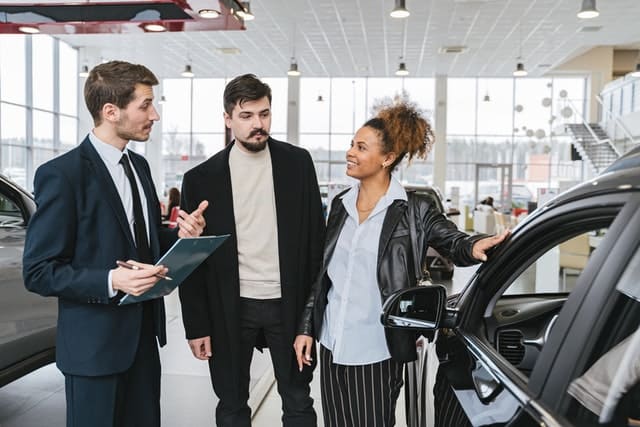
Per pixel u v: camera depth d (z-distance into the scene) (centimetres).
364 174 157
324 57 1417
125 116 149
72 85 1379
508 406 84
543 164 1764
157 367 170
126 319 151
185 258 139
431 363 140
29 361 254
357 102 1772
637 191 70
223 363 190
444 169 1672
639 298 71
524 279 172
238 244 189
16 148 1187
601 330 70
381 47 1293
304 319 178
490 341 119
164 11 576
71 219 142
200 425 271
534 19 1048
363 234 158
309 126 1786
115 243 148
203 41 1262
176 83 1791
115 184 152
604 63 1623
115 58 1455
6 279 242
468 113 1769
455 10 989
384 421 157
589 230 89
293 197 190
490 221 1155
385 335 147
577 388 70
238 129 178
